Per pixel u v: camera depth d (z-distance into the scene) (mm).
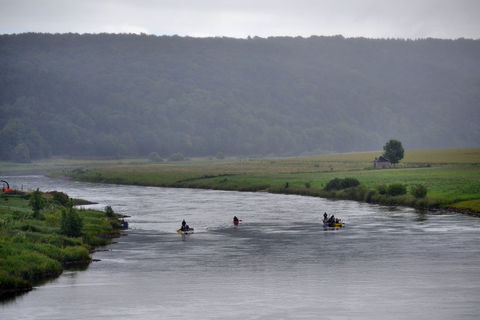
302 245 79500
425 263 66312
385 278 59656
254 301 51656
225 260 69688
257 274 62094
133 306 50188
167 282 58750
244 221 105438
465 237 83250
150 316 47438
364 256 71000
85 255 69688
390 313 47875
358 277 60219
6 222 76438
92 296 53344
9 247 63469
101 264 67375
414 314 47594
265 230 94000
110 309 49344
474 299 51719
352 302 51094
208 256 72250
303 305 50344
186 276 61375
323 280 59094
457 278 59188
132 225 100812
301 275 61469
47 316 47438
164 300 52094
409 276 60312
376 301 51344
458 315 47219
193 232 92312
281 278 60188
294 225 99438
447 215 108438
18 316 47406
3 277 55031
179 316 47500
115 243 82062
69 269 64688
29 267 59906
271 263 67688
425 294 53469
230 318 46906
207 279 59938
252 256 72062
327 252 74062
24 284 56000
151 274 62219
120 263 67938
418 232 88375
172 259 70375
